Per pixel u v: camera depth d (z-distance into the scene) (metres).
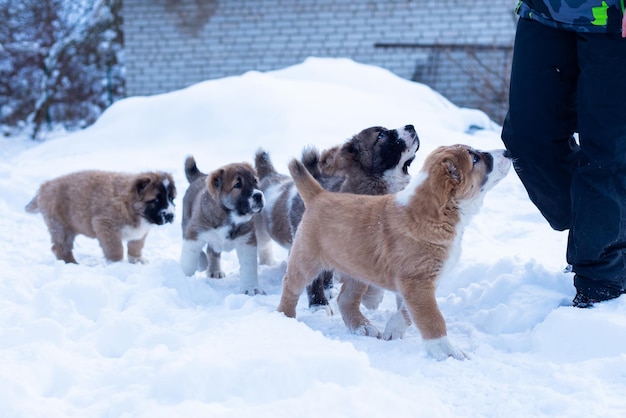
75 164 6.75
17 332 3.37
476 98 11.41
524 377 3.16
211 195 4.07
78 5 13.66
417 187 3.38
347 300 3.61
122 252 4.53
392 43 11.55
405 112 7.72
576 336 3.30
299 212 4.04
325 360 3.03
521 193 5.28
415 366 3.25
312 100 7.72
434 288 3.38
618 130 3.37
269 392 2.97
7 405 2.97
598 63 3.38
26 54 13.30
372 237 3.42
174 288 3.89
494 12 11.36
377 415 2.86
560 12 3.42
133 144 7.72
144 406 2.94
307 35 11.67
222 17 11.73
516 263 3.94
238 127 7.48
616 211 3.40
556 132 3.56
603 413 2.94
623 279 3.46
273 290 4.09
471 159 3.38
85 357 3.27
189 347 3.26
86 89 13.70
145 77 11.98
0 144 11.38
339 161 4.07
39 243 4.86
